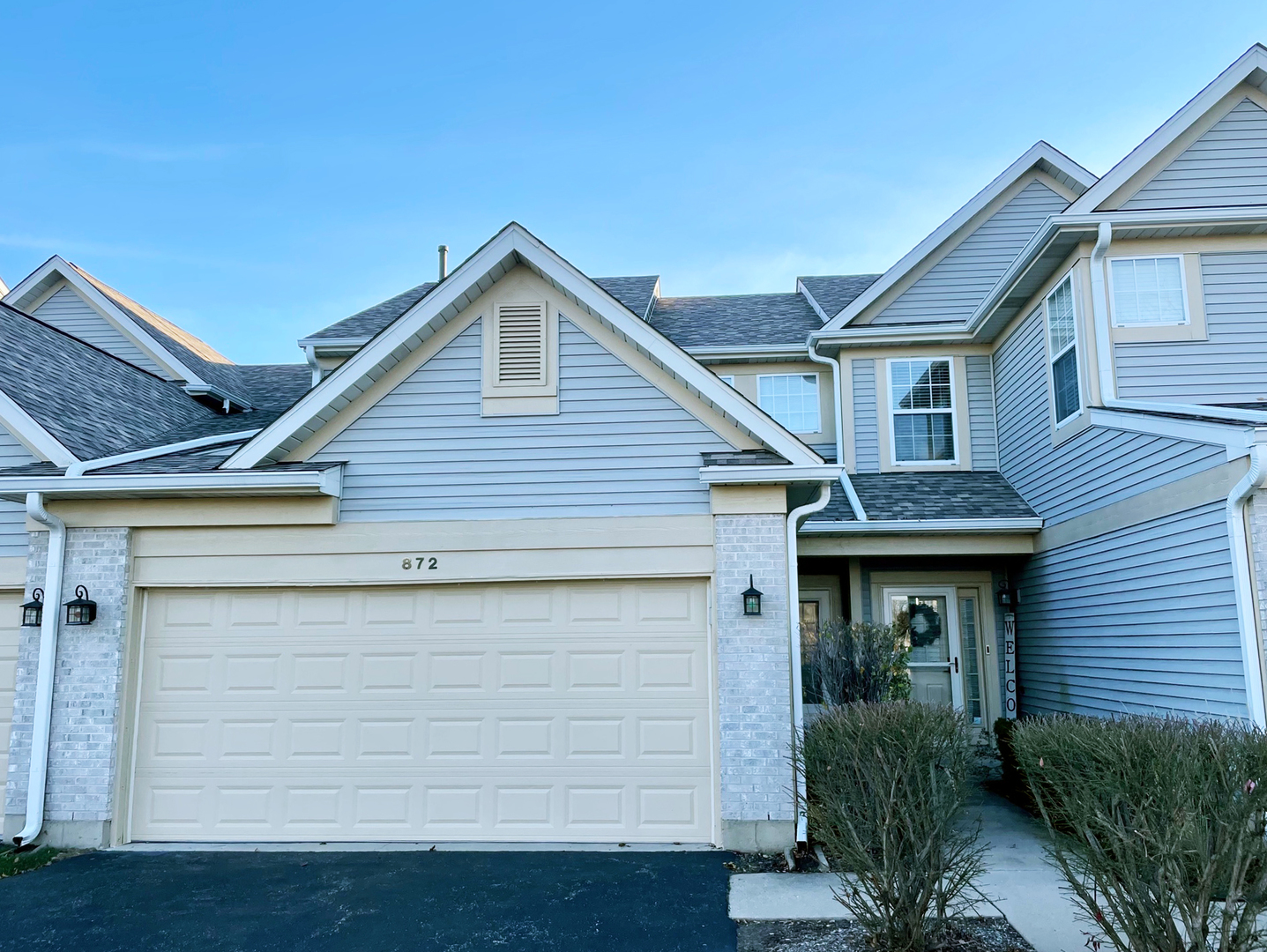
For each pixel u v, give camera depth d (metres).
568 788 7.44
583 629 7.63
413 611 7.76
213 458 8.26
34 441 7.81
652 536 7.57
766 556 7.37
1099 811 4.25
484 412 7.84
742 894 6.05
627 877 6.42
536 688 7.59
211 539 7.78
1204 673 7.01
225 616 7.82
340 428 7.89
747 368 12.62
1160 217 8.62
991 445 11.89
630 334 7.64
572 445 7.76
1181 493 7.32
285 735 7.64
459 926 5.55
